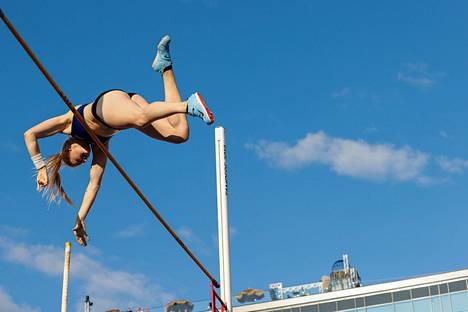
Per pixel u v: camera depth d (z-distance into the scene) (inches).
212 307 586.9
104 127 439.8
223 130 672.4
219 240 647.1
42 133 441.7
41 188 438.3
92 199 458.0
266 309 1755.7
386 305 1711.4
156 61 459.2
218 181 660.1
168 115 423.8
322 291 1759.4
